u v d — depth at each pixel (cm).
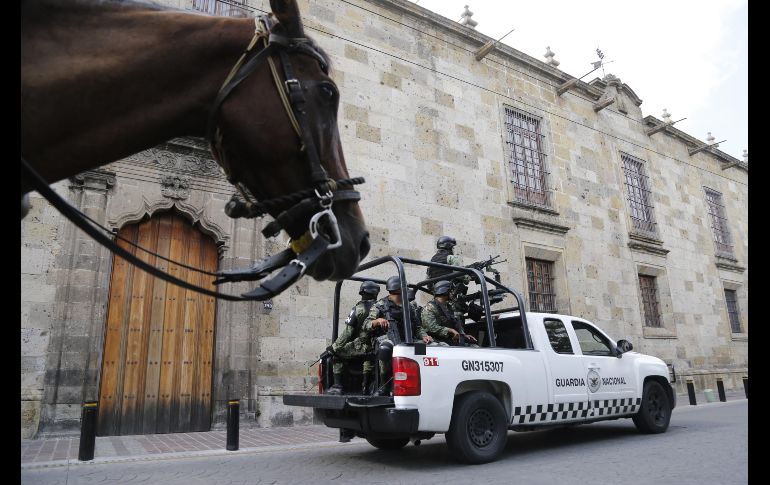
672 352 1802
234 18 212
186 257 990
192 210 986
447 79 1452
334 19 1273
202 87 198
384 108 1298
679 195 2122
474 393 603
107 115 182
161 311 946
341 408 572
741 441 700
